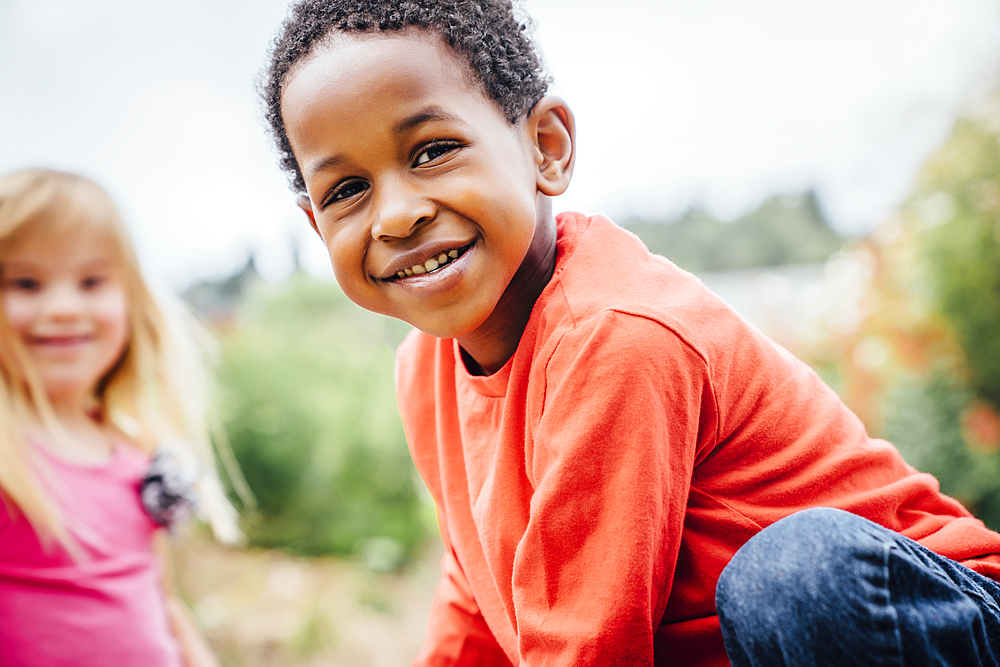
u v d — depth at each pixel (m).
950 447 3.62
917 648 0.58
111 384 1.78
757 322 6.36
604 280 0.82
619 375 0.71
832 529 0.62
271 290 5.12
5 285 1.55
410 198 0.75
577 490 0.71
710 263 15.70
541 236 0.89
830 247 15.08
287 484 4.11
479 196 0.76
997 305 3.89
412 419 1.14
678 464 0.73
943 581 0.62
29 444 1.50
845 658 0.58
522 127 0.86
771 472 0.82
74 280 1.62
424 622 3.39
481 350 0.93
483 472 0.91
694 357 0.74
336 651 3.06
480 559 0.98
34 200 1.56
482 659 1.08
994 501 3.47
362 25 0.77
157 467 1.68
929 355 4.20
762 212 16.05
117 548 1.55
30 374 1.54
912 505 0.90
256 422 4.07
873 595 0.58
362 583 3.72
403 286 0.79
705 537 0.81
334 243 0.81
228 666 2.90
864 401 4.55
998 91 4.27
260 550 4.03
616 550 0.69
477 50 0.81
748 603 0.63
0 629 1.36
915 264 4.21
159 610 1.61
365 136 0.75
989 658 0.62
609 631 0.68
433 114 0.76
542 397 0.79
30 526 1.42
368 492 4.29
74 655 1.40
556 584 0.73
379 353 4.91
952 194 4.14
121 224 1.72
